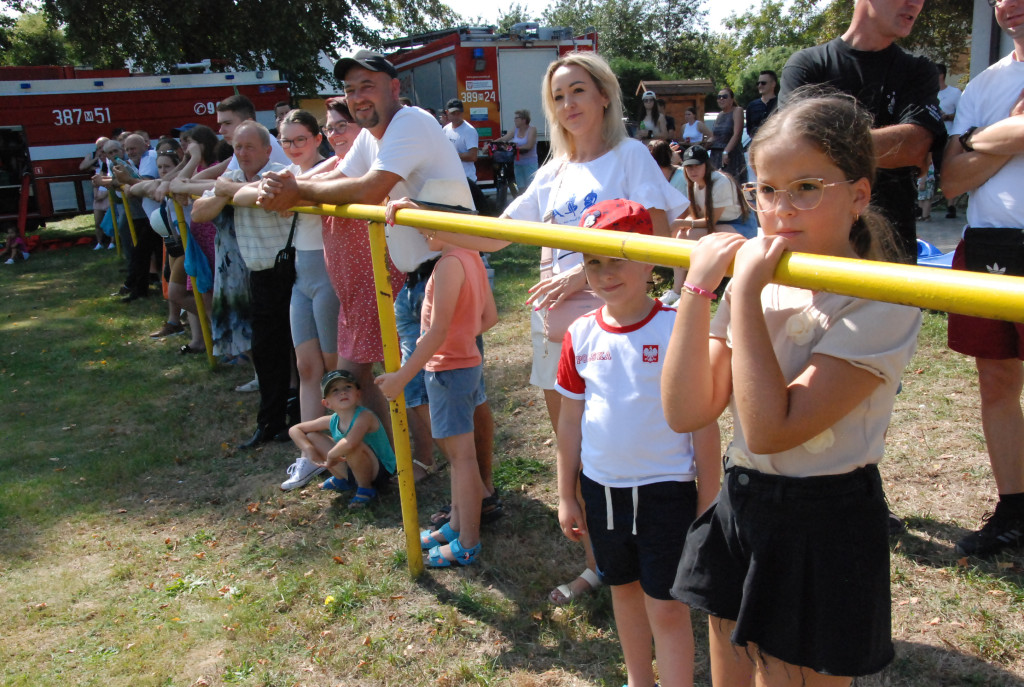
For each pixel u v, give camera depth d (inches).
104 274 437.7
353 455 152.7
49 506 165.8
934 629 103.3
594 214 86.9
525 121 535.2
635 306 84.2
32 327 328.5
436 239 119.2
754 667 72.8
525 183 541.6
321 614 120.6
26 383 255.4
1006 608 105.8
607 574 87.8
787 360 61.3
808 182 56.6
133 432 208.4
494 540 136.9
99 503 167.2
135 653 114.3
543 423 189.2
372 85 131.7
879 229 64.9
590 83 106.9
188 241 243.0
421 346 117.8
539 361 114.4
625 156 107.7
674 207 107.5
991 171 109.4
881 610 61.6
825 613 60.9
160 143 334.3
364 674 106.6
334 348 168.2
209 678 108.1
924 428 160.4
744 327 55.8
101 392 242.2
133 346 293.3
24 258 511.2
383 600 122.8
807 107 57.6
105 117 583.2
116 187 369.7
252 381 238.1
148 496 169.8
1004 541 116.1
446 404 126.3
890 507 132.5
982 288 44.7
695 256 61.0
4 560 144.3
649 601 84.3
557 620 113.1
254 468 181.2
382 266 116.9
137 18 765.3
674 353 61.9
